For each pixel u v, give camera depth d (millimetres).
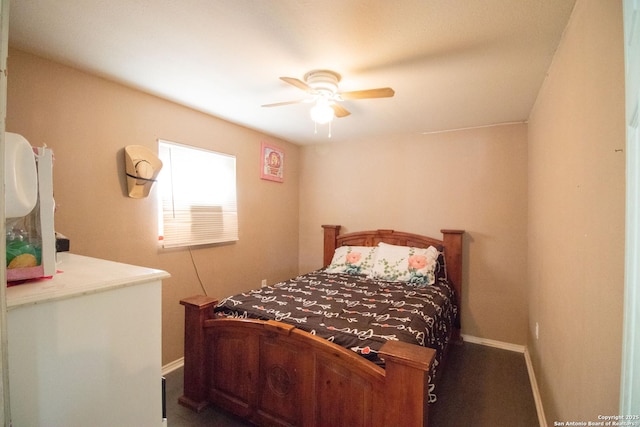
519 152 2965
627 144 653
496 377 2432
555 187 1668
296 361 1638
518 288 2959
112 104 2150
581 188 1187
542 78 1982
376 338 1577
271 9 1352
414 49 1664
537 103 2312
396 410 1256
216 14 1392
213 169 2945
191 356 2006
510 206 3002
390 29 1484
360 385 1425
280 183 3879
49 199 877
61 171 1901
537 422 1900
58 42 1644
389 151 3617
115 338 859
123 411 877
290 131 3479
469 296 3178
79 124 1981
